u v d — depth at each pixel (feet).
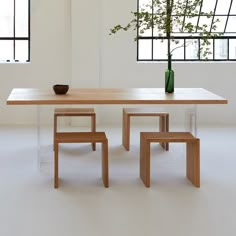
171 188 13.32
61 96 14.21
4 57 24.94
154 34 24.97
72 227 10.45
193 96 14.32
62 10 24.14
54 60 24.49
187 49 25.21
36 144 19.26
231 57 25.30
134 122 25.03
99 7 23.97
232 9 24.88
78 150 18.12
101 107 25.02
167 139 13.21
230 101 25.03
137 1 24.31
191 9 15.74
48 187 13.38
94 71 24.08
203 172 15.01
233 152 17.84
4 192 12.90
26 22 24.73
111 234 10.05
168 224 10.63
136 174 14.80
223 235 10.01
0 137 20.81
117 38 24.52
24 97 13.89
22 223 10.68
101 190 13.12
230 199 12.38
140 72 24.80
